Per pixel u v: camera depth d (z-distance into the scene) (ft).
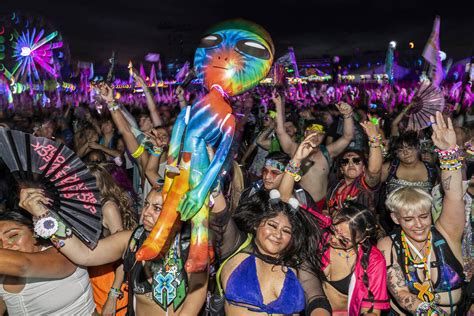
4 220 9.23
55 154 8.55
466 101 34.14
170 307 9.82
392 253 11.68
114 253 10.09
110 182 13.05
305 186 19.98
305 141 11.47
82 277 9.77
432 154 18.54
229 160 6.57
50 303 9.27
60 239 8.91
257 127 33.99
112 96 16.10
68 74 47.47
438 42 22.34
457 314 12.05
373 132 16.06
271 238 9.56
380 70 86.38
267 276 9.67
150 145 16.63
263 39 6.22
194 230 6.59
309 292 9.78
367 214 10.92
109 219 12.53
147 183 18.42
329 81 111.04
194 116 6.28
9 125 27.96
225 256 9.87
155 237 6.41
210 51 6.25
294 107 56.54
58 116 36.17
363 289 10.78
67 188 8.68
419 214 11.14
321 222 11.18
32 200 8.54
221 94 6.28
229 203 9.88
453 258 11.32
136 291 10.01
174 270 9.67
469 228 12.78
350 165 16.62
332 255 11.11
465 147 13.52
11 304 9.23
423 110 18.65
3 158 8.42
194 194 6.15
